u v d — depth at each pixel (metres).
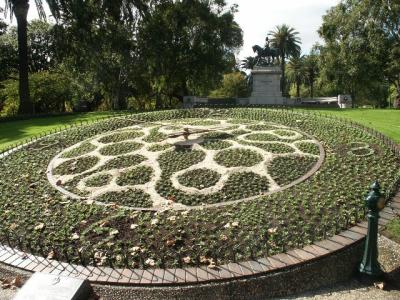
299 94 92.00
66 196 12.77
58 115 31.95
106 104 49.31
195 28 39.41
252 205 11.10
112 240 9.66
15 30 48.28
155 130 20.48
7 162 16.97
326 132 18.22
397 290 7.99
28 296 7.22
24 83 33.88
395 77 43.66
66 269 8.58
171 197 12.12
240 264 8.34
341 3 42.06
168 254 8.94
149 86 41.81
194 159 15.21
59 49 35.50
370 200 8.12
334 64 45.31
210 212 10.88
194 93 50.03
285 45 71.94
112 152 17.02
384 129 19.42
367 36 40.66
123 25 35.97
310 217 10.21
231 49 43.81
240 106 31.47
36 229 10.43
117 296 7.95
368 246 8.34
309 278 8.25
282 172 13.59
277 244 9.03
